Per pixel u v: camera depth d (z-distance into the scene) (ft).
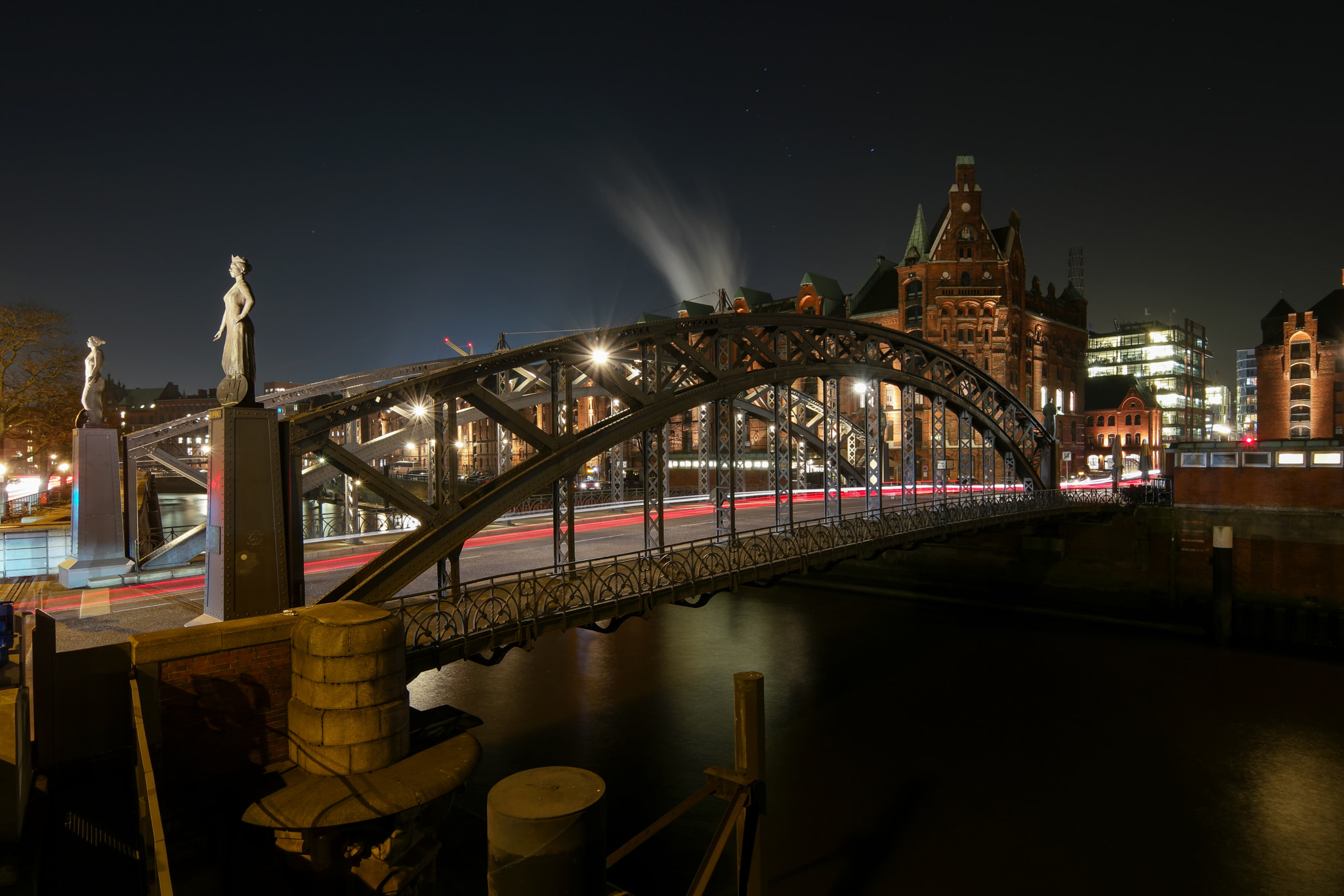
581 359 57.93
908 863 56.29
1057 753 74.38
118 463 63.93
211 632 31.94
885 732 79.30
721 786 32.83
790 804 64.80
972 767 71.41
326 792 30.14
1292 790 67.05
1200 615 124.26
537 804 13.32
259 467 39.01
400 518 137.49
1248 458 123.44
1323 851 57.82
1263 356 277.85
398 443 110.42
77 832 26.61
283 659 34.06
